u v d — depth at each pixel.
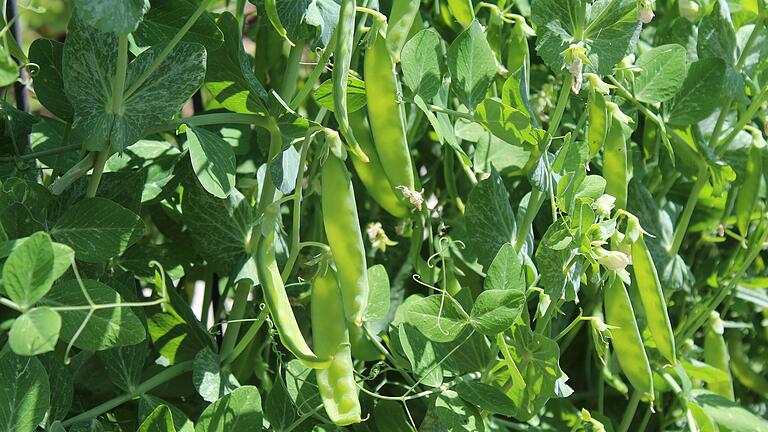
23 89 0.85
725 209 0.93
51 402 0.74
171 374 0.79
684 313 0.98
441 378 0.80
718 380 0.90
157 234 1.03
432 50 0.80
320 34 0.77
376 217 0.93
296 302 0.89
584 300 0.95
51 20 1.93
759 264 1.01
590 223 0.75
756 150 0.86
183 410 0.85
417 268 0.85
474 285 0.89
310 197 0.93
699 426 0.87
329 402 0.71
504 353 0.77
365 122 0.81
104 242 0.73
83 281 0.69
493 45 0.86
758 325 1.04
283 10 0.77
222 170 0.74
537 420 0.90
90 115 0.72
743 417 0.87
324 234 0.89
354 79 0.76
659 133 0.90
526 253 0.83
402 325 0.79
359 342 0.83
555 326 0.90
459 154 0.83
